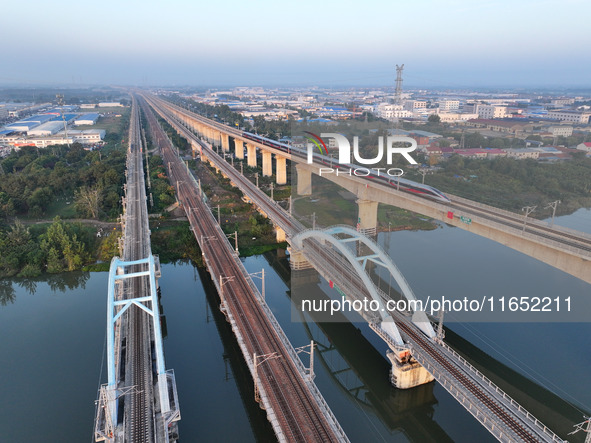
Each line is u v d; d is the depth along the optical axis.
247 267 110.12
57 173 166.38
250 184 155.62
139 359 64.62
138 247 106.25
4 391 65.81
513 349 73.00
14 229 115.06
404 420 63.72
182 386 68.50
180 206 150.75
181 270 111.31
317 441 48.25
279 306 90.94
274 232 130.25
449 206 86.81
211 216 131.50
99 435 50.59
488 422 50.25
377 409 65.56
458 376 57.81
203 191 166.00
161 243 124.50
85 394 65.50
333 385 69.25
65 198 160.25
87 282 105.25
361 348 77.62
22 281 106.75
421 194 93.06
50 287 105.12
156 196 158.25
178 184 169.88
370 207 105.62
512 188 107.81
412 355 64.19
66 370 71.12
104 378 69.00
